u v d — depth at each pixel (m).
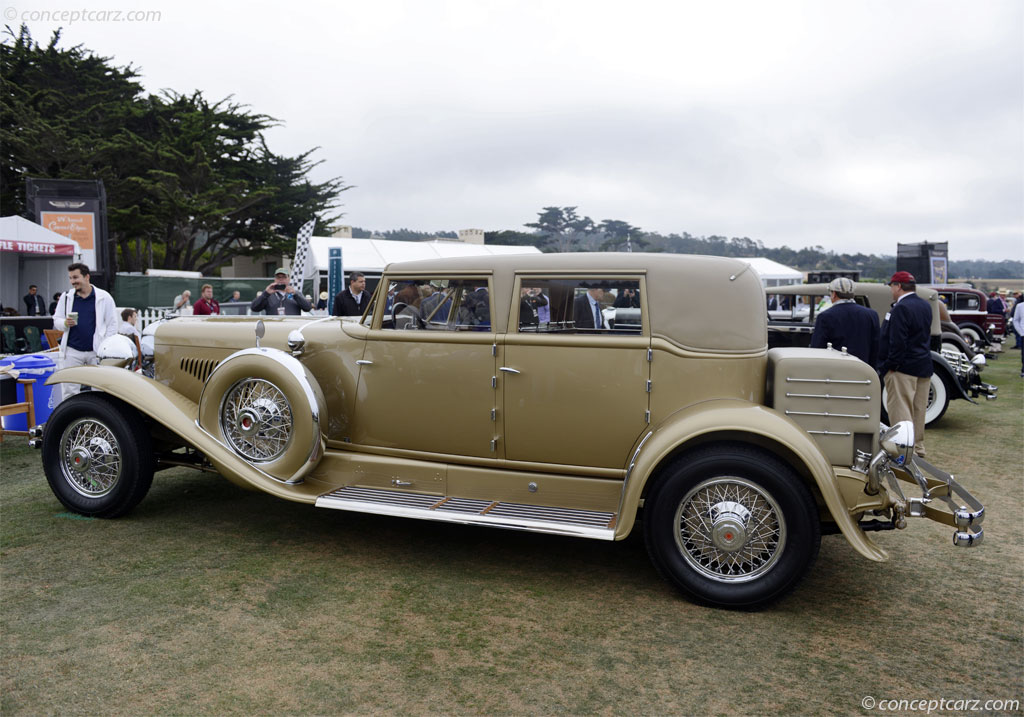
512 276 4.08
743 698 2.79
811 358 3.68
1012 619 3.53
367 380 4.41
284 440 4.39
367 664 2.98
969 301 17.08
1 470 5.98
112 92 33.28
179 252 33.91
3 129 28.19
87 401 4.63
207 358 5.02
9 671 2.87
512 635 3.28
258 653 3.05
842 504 3.38
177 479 5.82
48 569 3.90
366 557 4.22
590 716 2.64
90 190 18.09
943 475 3.68
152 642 3.12
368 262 20.86
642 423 3.88
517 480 4.11
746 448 3.54
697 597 3.60
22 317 13.72
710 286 3.85
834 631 3.38
